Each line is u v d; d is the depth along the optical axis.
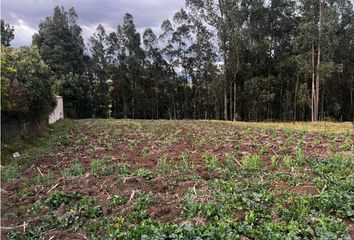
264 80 35.31
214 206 6.18
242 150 12.47
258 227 5.48
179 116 45.41
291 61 34.66
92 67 46.44
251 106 36.97
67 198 7.27
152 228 5.48
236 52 36.47
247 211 6.10
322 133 17.22
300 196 6.66
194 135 16.92
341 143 13.84
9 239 5.89
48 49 42.75
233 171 9.16
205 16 36.84
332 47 32.31
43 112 22.02
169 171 9.32
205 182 8.05
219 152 12.23
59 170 10.26
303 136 15.99
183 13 40.12
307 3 32.09
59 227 6.11
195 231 5.31
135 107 45.72
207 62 40.47
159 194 7.38
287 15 37.72
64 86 41.47
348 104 37.88
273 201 6.53
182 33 41.81
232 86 38.75
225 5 35.62
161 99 45.44
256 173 8.84
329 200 6.25
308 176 8.33
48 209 6.94
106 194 7.55
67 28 44.06
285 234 5.21
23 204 7.34
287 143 13.41
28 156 12.50
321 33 31.27
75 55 44.66
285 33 37.81
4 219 6.65
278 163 10.12
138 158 11.55
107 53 45.50
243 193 6.88
